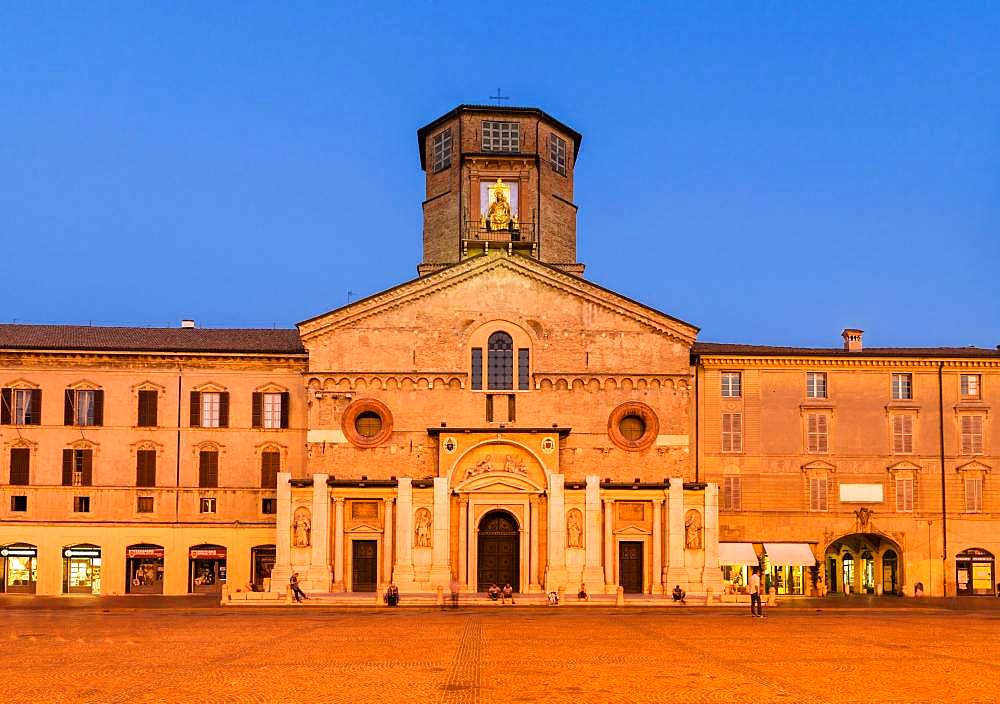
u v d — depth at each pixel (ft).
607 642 142.72
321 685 103.76
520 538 241.35
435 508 239.91
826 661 121.49
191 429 260.83
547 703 93.66
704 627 168.35
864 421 262.88
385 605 215.92
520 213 273.54
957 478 262.06
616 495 242.17
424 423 249.55
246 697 97.04
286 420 262.06
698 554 240.12
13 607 216.74
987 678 108.47
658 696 97.04
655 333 253.65
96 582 256.11
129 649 135.23
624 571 242.99
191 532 258.16
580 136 287.28
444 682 105.29
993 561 260.21
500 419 250.78
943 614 202.90
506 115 276.00
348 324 252.21
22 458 257.75
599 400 251.19
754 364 262.88
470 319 253.24
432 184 280.92
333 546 239.91
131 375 261.44
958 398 264.52
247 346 268.41
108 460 258.98
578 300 254.47
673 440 249.96
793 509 259.19
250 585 242.37
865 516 258.98
